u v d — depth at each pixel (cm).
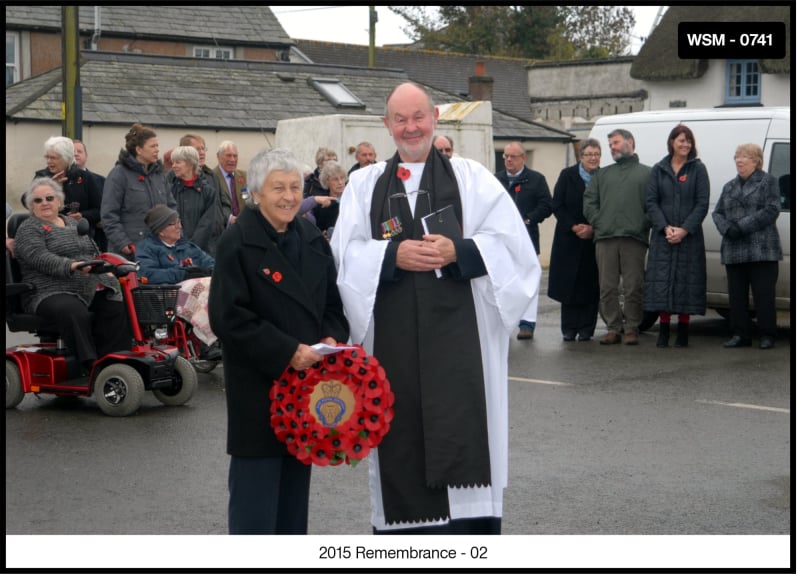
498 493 447
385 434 429
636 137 1212
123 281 794
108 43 2967
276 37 3231
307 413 409
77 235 815
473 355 437
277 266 411
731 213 1061
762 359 1015
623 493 596
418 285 434
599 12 5891
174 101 2131
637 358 1024
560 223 1131
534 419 772
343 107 2320
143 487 609
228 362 418
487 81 3144
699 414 788
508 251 440
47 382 799
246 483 416
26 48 2809
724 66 2505
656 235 1074
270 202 410
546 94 3059
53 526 541
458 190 444
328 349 407
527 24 5484
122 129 2016
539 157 2403
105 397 783
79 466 650
